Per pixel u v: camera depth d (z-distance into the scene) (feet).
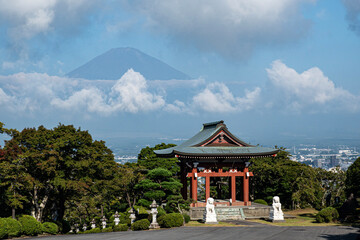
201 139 211.41
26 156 195.42
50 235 165.78
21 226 153.38
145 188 186.50
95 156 222.69
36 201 205.98
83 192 226.58
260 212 197.88
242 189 210.38
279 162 251.19
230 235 129.80
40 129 228.43
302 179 238.48
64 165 216.54
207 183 203.72
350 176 190.39
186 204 182.39
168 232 143.54
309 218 194.80
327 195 249.96
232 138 208.13
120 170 238.07
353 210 177.58
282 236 125.08
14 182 185.98
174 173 288.10
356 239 117.60
